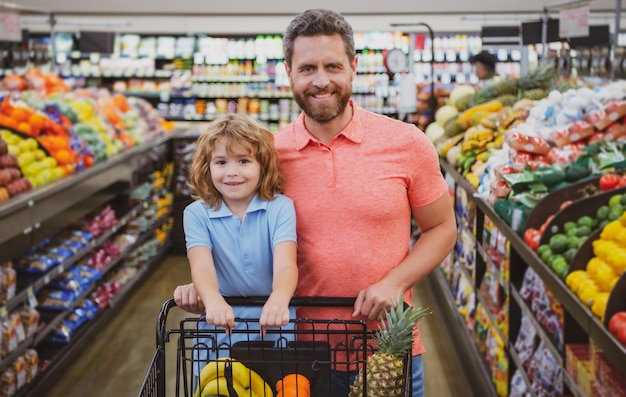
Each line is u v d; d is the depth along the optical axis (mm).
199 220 2385
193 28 12844
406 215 2488
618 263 2738
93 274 6098
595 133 4812
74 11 10133
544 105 5441
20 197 4742
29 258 5145
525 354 3938
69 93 8781
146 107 10258
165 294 7508
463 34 13203
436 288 7125
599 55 7465
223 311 2125
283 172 2455
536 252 3510
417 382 2521
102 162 6883
